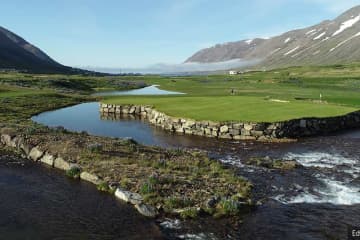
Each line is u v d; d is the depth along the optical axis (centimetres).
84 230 1778
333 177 2733
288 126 4438
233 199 2144
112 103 7050
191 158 3102
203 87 14162
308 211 2062
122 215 1944
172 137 4503
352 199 2261
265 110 5184
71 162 2777
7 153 3189
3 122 4512
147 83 19288
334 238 1753
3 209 1997
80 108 7688
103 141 3444
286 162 3153
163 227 1827
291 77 19338
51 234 1731
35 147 3130
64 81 13725
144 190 2170
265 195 2311
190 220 1903
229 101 6181
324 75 19550
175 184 2323
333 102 6831
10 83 11562
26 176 2575
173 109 5675
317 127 4700
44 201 2119
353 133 4706
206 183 2402
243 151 3678
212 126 4578
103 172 2527
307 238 1750
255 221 1919
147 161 2811
